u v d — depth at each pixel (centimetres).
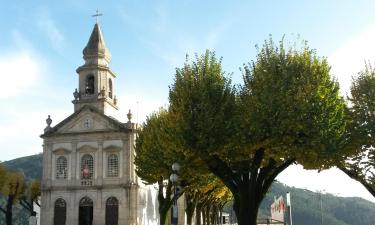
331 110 3225
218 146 3316
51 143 6372
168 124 3653
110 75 6844
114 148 6166
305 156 3191
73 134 6316
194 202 5753
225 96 3456
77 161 6262
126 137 6169
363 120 3578
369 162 3603
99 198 6094
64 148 6303
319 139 3125
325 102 3216
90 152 6241
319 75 3325
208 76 3512
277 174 3450
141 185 6303
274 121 3175
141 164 5003
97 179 6141
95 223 6038
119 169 6125
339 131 3262
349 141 3512
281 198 7706
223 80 3531
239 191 3459
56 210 6209
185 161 3603
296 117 3139
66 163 6297
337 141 3256
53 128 6391
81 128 6331
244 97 3438
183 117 3400
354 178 3647
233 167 3519
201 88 3453
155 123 4828
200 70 3569
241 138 3259
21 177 6800
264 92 3253
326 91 3266
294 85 3256
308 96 3200
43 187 6269
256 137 3219
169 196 4819
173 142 3456
